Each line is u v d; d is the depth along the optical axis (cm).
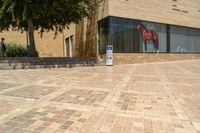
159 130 386
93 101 574
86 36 2394
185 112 486
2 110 501
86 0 1820
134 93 671
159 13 2323
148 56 2211
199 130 388
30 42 1802
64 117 452
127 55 2050
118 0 1991
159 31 2330
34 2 1516
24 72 1280
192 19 2689
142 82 887
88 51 2350
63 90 715
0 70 1402
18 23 1778
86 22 2380
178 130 387
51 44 3131
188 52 2639
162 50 2356
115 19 1969
